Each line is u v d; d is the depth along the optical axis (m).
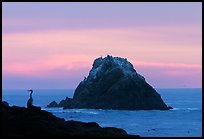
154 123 135.75
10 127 37.47
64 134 37.84
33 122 38.44
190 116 164.75
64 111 182.75
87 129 40.56
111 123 135.88
